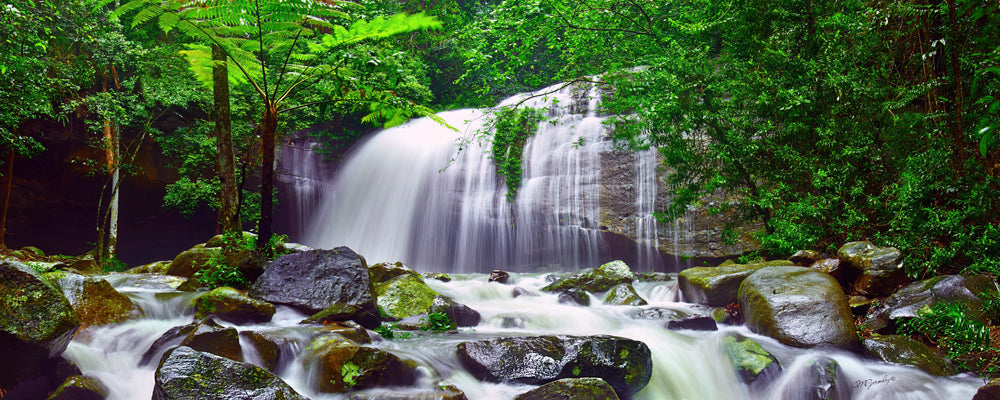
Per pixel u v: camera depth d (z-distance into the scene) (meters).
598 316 7.61
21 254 11.32
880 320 6.56
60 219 18.86
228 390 3.83
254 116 17.91
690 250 13.35
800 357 5.56
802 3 10.03
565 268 15.38
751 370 5.33
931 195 7.41
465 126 18.80
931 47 7.75
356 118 21.12
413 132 19.70
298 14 7.55
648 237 14.06
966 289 6.27
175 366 3.88
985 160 7.03
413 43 22.47
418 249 18.06
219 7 7.66
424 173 18.47
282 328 5.61
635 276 11.29
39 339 4.08
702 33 12.45
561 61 21.78
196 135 17.83
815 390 4.96
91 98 14.80
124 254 21.31
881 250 7.43
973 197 6.91
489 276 11.84
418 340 6.04
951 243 7.03
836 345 5.90
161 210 20.31
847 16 9.15
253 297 6.88
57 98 14.86
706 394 5.54
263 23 7.84
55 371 4.38
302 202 20.61
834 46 9.30
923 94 8.22
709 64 10.63
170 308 6.36
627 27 13.84
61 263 9.38
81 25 14.67
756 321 6.61
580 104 17.22
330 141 21.16
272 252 8.33
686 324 6.91
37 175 17.75
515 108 14.11
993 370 5.28
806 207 8.58
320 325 5.84
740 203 11.30
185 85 16.48
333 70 8.05
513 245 16.27
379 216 19.08
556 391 4.52
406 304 7.41
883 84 8.86
